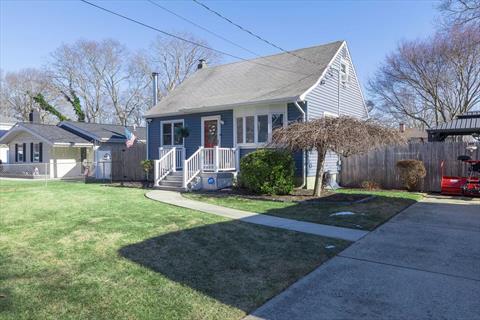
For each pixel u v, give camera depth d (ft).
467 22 48.39
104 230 21.38
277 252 17.75
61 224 22.98
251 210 29.32
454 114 98.43
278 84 49.65
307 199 35.29
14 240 19.16
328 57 52.13
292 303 12.12
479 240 20.53
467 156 39.93
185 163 44.16
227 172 45.91
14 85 153.38
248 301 12.17
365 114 64.59
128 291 12.76
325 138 32.50
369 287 13.55
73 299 12.03
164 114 56.75
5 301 11.81
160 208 29.55
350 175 50.88
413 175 44.06
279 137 35.91
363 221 25.17
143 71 147.84
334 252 17.99
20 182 60.85
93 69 146.30
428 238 20.97
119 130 91.81
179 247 18.20
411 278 14.51
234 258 16.70
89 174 76.02
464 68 92.99
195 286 13.34
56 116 140.67
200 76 67.31
